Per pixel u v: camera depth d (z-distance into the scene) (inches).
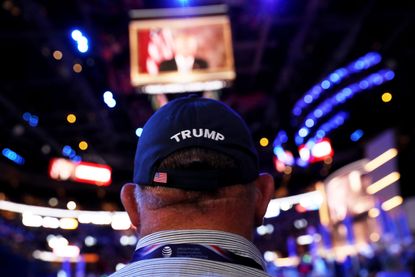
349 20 481.4
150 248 33.9
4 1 416.8
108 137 853.2
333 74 531.8
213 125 35.9
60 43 481.4
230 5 420.5
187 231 33.9
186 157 34.7
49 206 1118.4
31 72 564.7
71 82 580.1
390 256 548.1
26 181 1018.7
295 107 645.3
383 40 524.7
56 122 753.6
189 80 278.1
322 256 836.0
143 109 649.0
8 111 702.5
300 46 522.9
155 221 34.8
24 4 414.9
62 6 423.2
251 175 36.1
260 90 630.5
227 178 34.9
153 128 36.8
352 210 708.7
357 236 693.3
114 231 1139.9
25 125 749.3
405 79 561.0
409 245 525.0
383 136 587.8
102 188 1134.4
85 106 677.9
